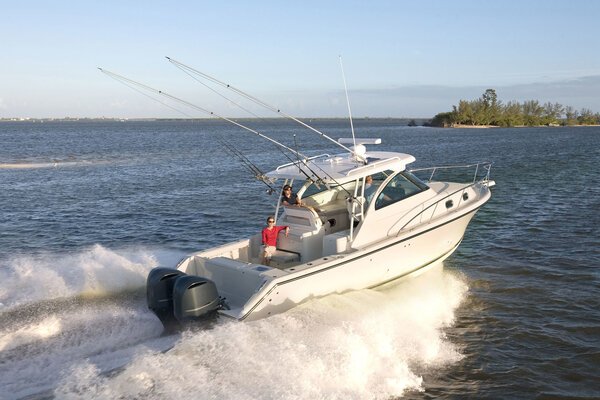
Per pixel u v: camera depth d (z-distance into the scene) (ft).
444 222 33.09
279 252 30.94
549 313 31.09
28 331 24.76
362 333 25.17
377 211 30.37
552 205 64.28
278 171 32.01
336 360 22.53
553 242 46.73
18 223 60.80
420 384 23.09
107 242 51.75
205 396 19.17
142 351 22.57
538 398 22.40
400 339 26.11
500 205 64.85
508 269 39.29
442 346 26.53
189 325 24.00
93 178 104.78
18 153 182.60
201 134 388.78
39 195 82.17
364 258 29.14
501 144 213.87
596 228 51.49
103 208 70.38
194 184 94.12
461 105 572.10
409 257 32.22
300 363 21.70
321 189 32.89
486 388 23.08
